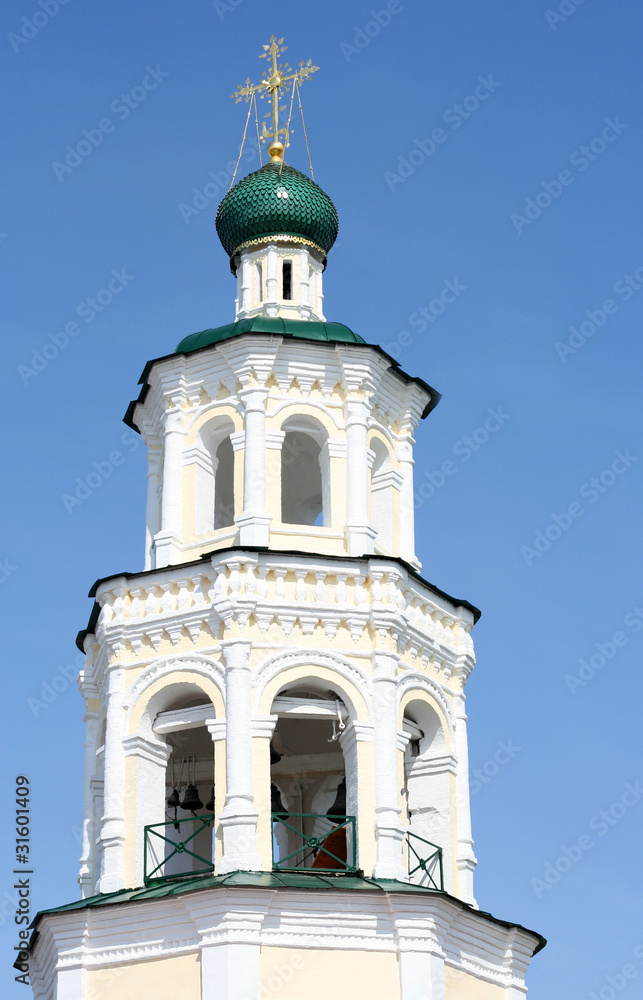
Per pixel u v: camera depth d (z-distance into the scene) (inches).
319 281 1708.9
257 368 1529.3
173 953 1315.2
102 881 1393.9
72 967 1338.6
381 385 1584.6
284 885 1302.9
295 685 1434.5
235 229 1704.0
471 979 1389.0
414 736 1478.8
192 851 1537.9
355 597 1444.4
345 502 1509.6
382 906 1326.3
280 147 1756.9
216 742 1389.0
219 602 1421.0
